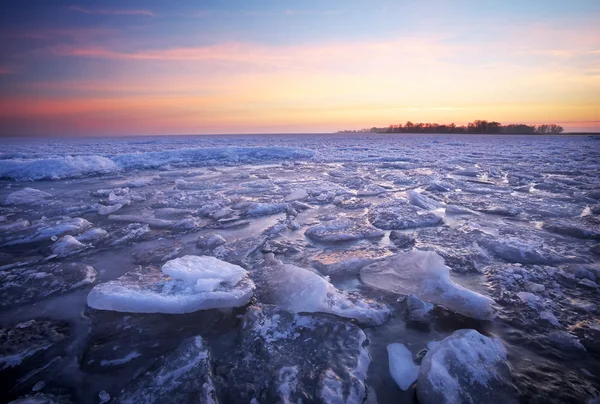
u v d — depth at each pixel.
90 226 4.21
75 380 1.60
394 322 2.07
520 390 1.47
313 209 5.07
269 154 14.60
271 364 1.67
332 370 1.61
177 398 1.46
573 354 1.71
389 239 3.65
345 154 15.70
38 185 7.63
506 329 1.94
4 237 3.75
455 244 3.39
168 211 4.93
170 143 29.33
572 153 14.86
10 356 1.73
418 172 9.23
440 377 1.50
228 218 4.57
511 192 6.21
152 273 2.74
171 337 1.93
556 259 2.92
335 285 2.57
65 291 2.50
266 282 2.56
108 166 10.16
